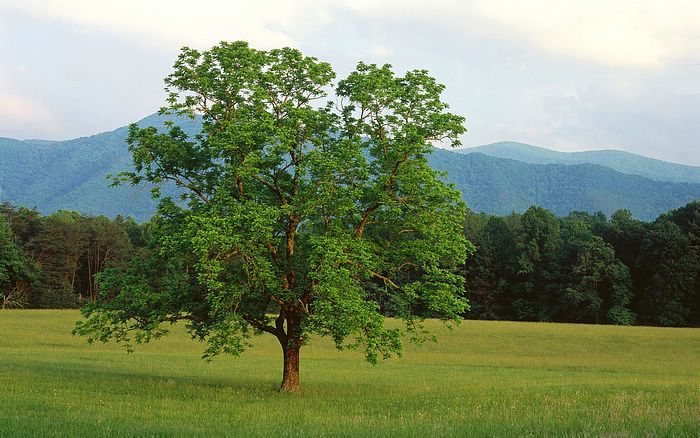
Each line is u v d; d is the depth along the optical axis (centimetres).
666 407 1983
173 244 2558
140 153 2725
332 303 2528
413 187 2738
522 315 10769
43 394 2470
